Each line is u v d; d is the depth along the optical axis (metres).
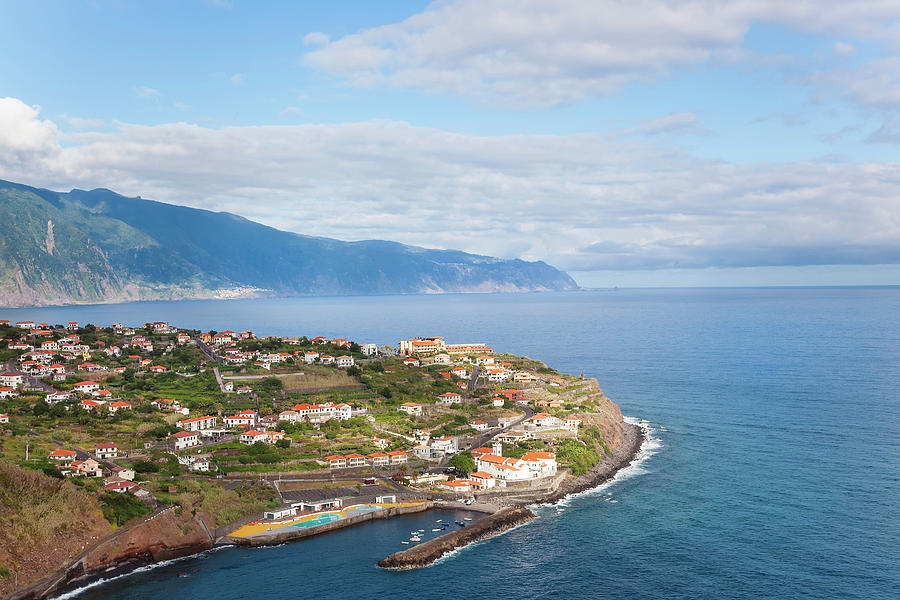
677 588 142.12
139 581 148.25
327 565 155.62
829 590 139.25
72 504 161.75
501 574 150.50
